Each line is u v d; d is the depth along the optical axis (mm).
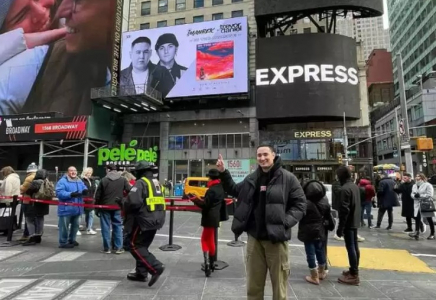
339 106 28156
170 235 7320
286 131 30125
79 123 29828
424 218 9477
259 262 3312
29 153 35844
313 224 4895
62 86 31906
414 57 79312
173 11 35156
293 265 5902
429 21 70875
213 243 5348
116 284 4723
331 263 6070
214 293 4375
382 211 10281
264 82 29625
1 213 8016
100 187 6789
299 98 28500
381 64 77062
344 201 4863
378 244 7852
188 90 30328
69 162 33812
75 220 7445
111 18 32219
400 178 14922
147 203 4684
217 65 30031
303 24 38031
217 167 3797
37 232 7676
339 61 28812
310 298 4270
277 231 3125
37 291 4418
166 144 32875
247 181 3463
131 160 29844
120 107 32219
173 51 31234
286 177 3334
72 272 5348
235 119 31953
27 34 34406
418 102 50625
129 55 32125
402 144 14945
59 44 33031
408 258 6473
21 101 32938
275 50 29734
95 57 31688
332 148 29156
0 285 4676
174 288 4566
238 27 30062
